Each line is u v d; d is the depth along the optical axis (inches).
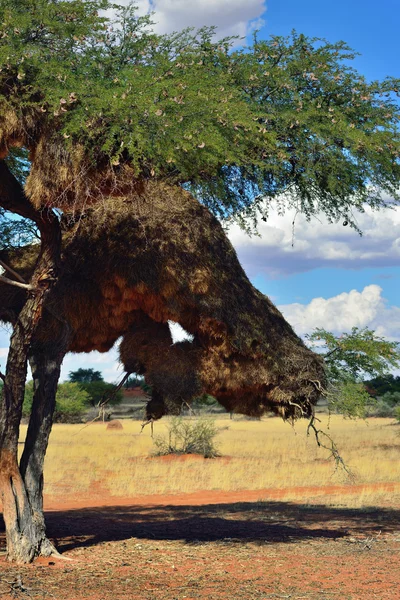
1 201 361.1
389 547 444.1
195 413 389.1
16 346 362.6
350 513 630.5
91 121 318.7
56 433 1724.9
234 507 668.1
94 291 385.7
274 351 399.5
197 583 330.3
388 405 2492.6
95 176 329.1
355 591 321.1
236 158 346.6
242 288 406.9
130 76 334.3
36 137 333.1
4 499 368.8
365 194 432.1
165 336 396.8
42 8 337.4
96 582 326.0
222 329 386.0
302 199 437.7
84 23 341.7
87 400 2247.8
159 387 387.2
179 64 367.2
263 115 378.6
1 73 325.1
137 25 373.7
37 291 359.3
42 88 324.2
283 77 409.1
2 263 359.3
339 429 2081.7
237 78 412.2
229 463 1057.5
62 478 889.5
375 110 429.1
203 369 389.7
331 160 398.9
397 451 1255.5
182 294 379.9
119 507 667.4
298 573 358.6
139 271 374.9
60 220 390.9
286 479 904.3
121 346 395.9
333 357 429.7
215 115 339.0
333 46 425.1
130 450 1248.8
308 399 408.5
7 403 366.3
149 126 320.2
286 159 395.9
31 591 304.8
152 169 314.8
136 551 407.2
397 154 399.2
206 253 392.8
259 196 432.5
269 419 3095.5
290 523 560.4
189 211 400.2
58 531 482.9
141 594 305.9
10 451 368.8
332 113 417.4
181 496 761.6
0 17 325.4
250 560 390.3
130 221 386.3
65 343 386.6
